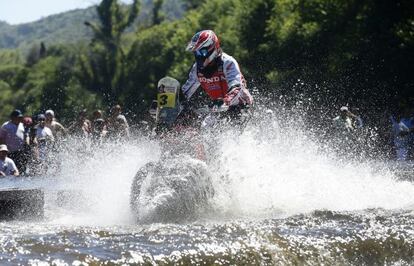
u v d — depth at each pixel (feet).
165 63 277.03
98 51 378.53
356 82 119.65
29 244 18.76
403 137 82.17
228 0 217.56
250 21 164.96
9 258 16.65
